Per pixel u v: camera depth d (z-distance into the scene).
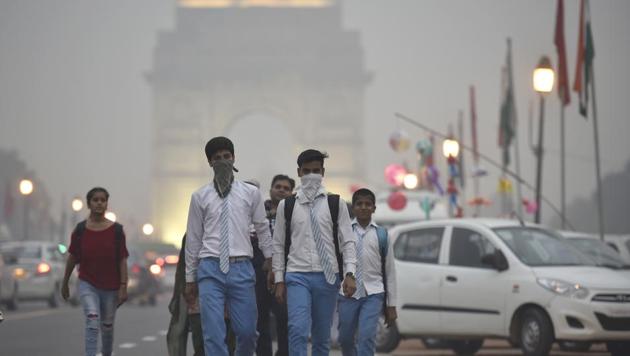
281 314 44.56
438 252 62.62
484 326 59.88
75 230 46.59
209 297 36.91
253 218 38.09
